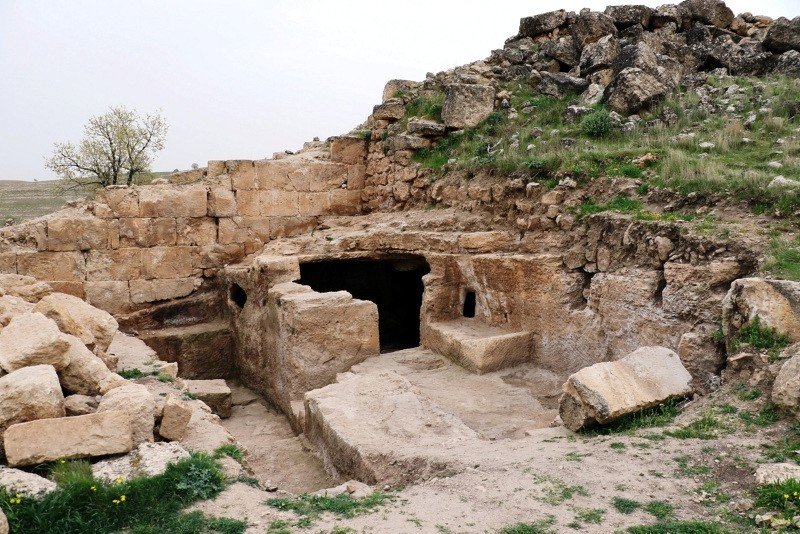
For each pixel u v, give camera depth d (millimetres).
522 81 17625
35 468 5871
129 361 10758
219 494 5801
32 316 7902
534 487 5617
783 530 4461
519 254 11828
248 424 12844
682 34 17594
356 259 15398
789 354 6523
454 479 6043
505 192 12852
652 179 10727
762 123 12570
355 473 7469
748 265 8023
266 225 17156
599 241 10461
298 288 13062
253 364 14906
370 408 8922
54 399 6367
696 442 6133
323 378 11953
